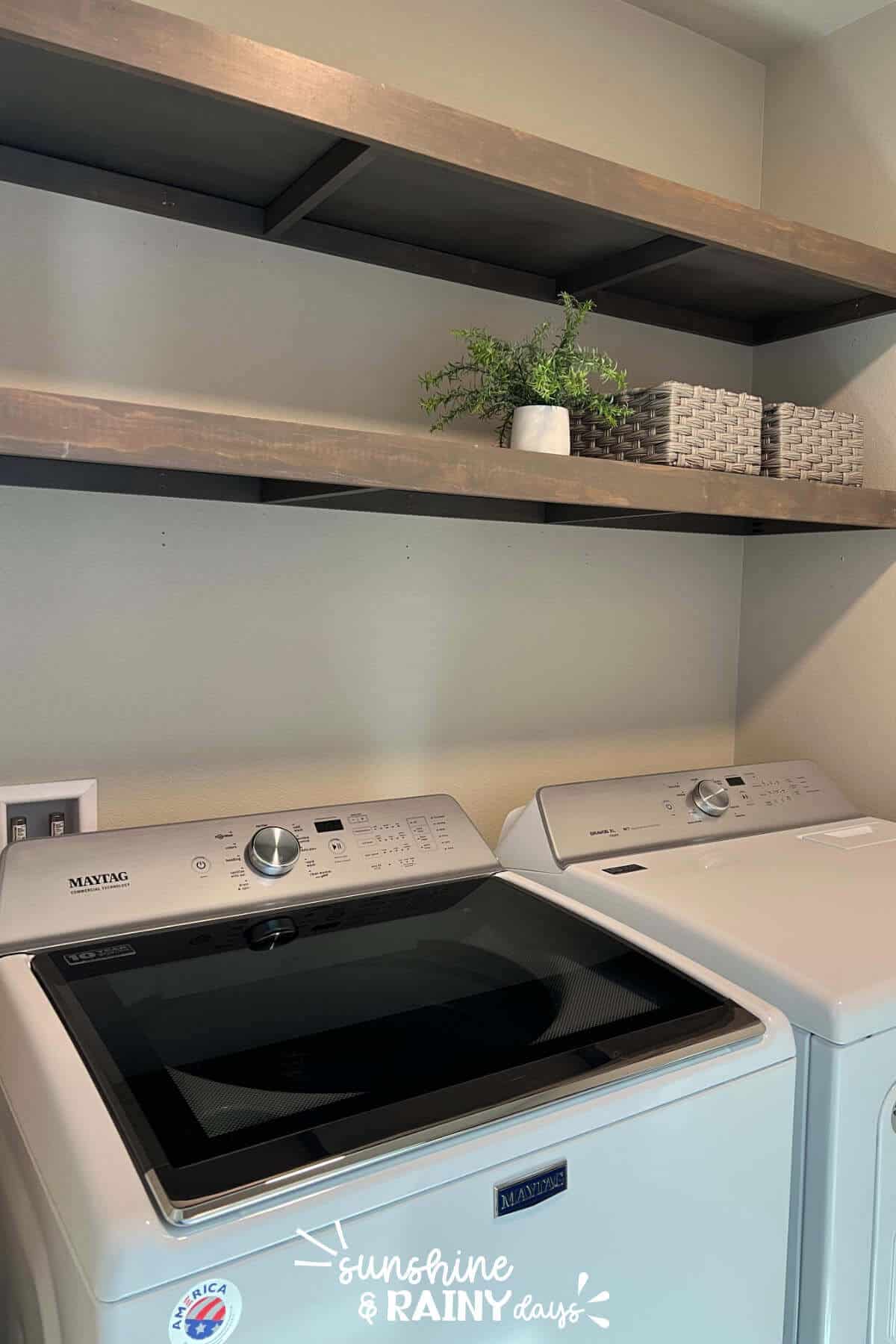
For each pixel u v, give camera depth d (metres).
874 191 1.93
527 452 1.37
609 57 1.92
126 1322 0.68
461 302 1.77
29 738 1.43
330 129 1.17
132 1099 0.83
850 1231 1.13
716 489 1.58
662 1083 0.95
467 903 1.33
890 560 1.94
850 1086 1.10
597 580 2.01
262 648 1.62
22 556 1.41
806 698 2.11
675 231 1.47
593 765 2.03
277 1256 0.74
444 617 1.81
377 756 1.75
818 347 2.06
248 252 1.55
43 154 1.36
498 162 1.29
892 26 1.89
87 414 1.03
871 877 1.48
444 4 1.71
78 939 1.14
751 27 2.01
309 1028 0.98
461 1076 0.91
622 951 1.20
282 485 1.48
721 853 1.60
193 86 1.07
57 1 0.99
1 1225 0.95
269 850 1.31
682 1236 0.97
